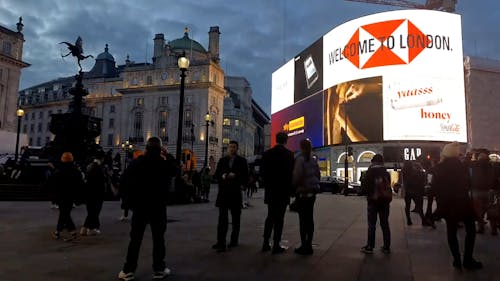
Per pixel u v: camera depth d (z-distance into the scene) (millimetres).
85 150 25078
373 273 5703
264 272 5684
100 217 12375
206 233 9180
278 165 7090
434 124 47500
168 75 80938
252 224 11117
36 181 22938
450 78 48531
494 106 54812
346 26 52781
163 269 5398
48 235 8703
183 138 77625
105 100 90250
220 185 7457
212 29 86375
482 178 9102
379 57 49250
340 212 14875
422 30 48656
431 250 7449
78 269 5766
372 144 49375
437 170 6387
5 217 11781
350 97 50812
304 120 60312
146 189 5445
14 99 69812
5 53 68312
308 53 60438
